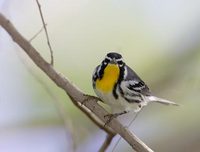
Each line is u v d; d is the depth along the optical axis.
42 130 13.99
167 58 15.13
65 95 13.93
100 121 9.65
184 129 13.52
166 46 15.58
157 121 13.71
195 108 14.04
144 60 15.63
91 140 12.53
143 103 10.50
